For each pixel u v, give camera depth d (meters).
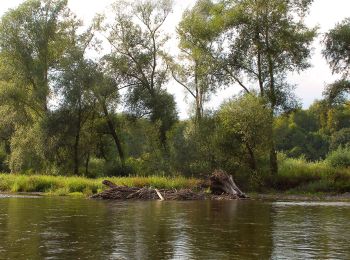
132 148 50.88
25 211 18.16
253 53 36.84
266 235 11.67
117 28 47.62
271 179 36.41
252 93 35.75
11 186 34.56
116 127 50.09
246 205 22.44
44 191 33.56
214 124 37.91
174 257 8.76
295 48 36.00
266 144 35.00
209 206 21.45
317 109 39.53
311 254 9.10
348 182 34.88
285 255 9.00
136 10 47.69
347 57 36.94
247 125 34.16
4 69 48.59
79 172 46.69
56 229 12.68
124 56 47.84
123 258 8.66
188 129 39.47
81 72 44.41
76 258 8.62
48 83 46.19
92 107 46.19
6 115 48.34
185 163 37.50
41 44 46.94
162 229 12.77
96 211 18.28
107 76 46.56
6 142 56.41
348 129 68.75
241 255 8.97
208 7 43.12
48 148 44.25
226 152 35.78
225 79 37.50
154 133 47.34
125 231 12.32
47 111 45.50
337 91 37.16
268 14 36.22
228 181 29.67
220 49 37.88
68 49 46.41
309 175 37.00
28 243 10.27
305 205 22.80
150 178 33.47
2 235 11.48
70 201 24.28
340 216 16.80
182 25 39.41
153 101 48.06
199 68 38.34
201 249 9.62
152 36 48.47
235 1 37.34
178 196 26.52
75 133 45.28
